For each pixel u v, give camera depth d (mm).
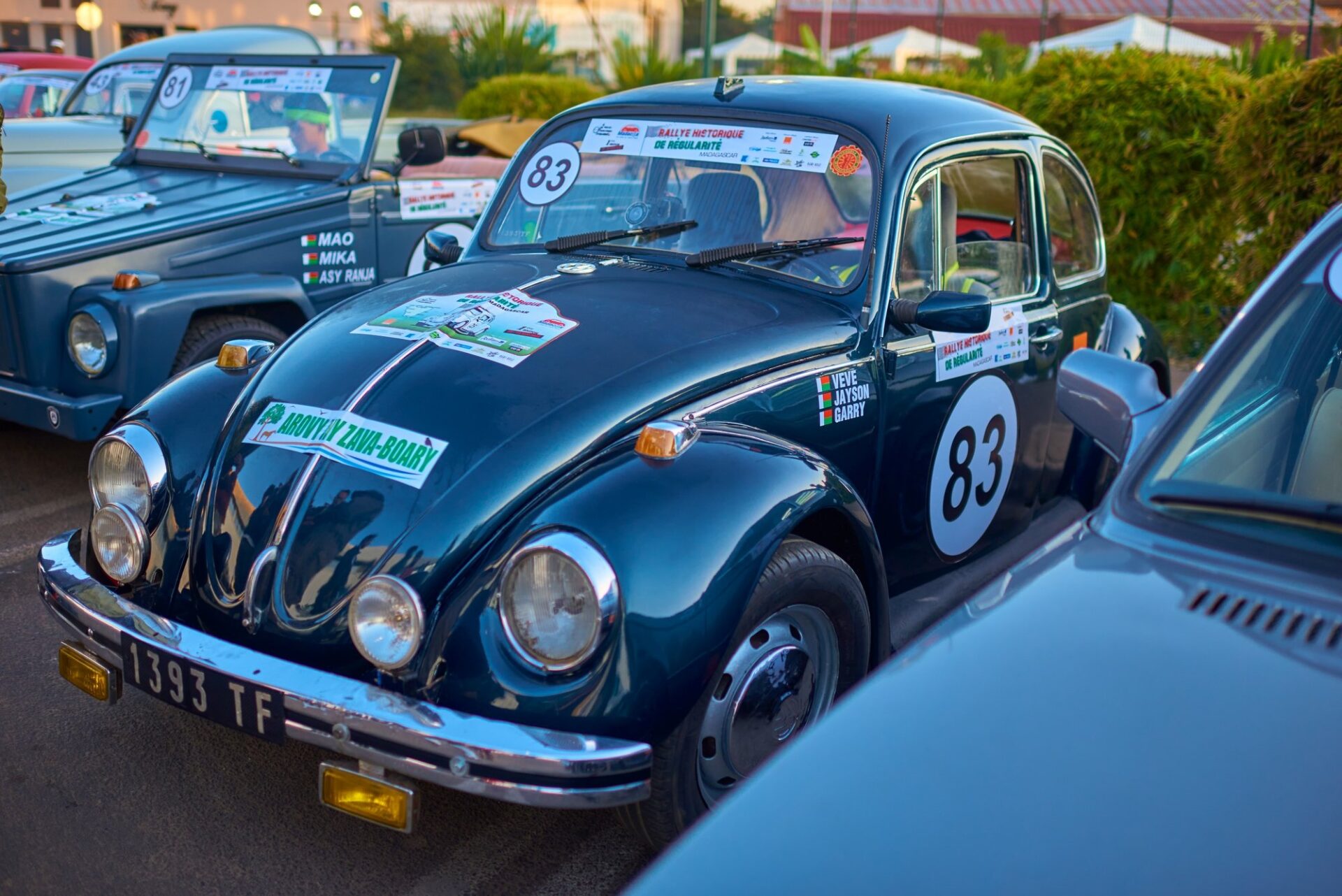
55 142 8125
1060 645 1591
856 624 2840
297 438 2752
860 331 3256
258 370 3080
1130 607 1658
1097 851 1264
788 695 2707
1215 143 7738
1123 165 7992
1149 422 2139
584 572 2283
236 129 6164
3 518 4852
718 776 2627
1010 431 3932
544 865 2803
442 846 2857
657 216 3633
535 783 2238
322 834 2877
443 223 6270
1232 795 1317
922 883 1258
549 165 3934
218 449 2871
